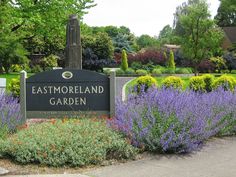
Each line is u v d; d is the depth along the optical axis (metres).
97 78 7.13
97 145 5.75
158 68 43.19
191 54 35.91
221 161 5.88
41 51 45.78
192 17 34.84
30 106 7.16
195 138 6.50
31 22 20.25
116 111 7.05
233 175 5.19
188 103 6.97
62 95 7.16
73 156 5.48
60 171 5.30
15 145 5.70
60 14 20.80
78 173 5.23
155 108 6.64
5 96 7.97
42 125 6.68
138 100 7.06
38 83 7.15
